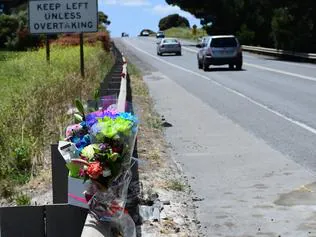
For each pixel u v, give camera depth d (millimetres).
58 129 9688
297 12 45438
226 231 6066
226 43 31672
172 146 10742
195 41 83688
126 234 4336
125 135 4242
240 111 15273
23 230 4289
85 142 4375
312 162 9109
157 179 8062
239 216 6551
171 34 116125
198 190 7664
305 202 7008
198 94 19891
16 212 4281
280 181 8008
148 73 30969
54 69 18328
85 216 4324
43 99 11805
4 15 52844
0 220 4270
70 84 13953
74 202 4305
